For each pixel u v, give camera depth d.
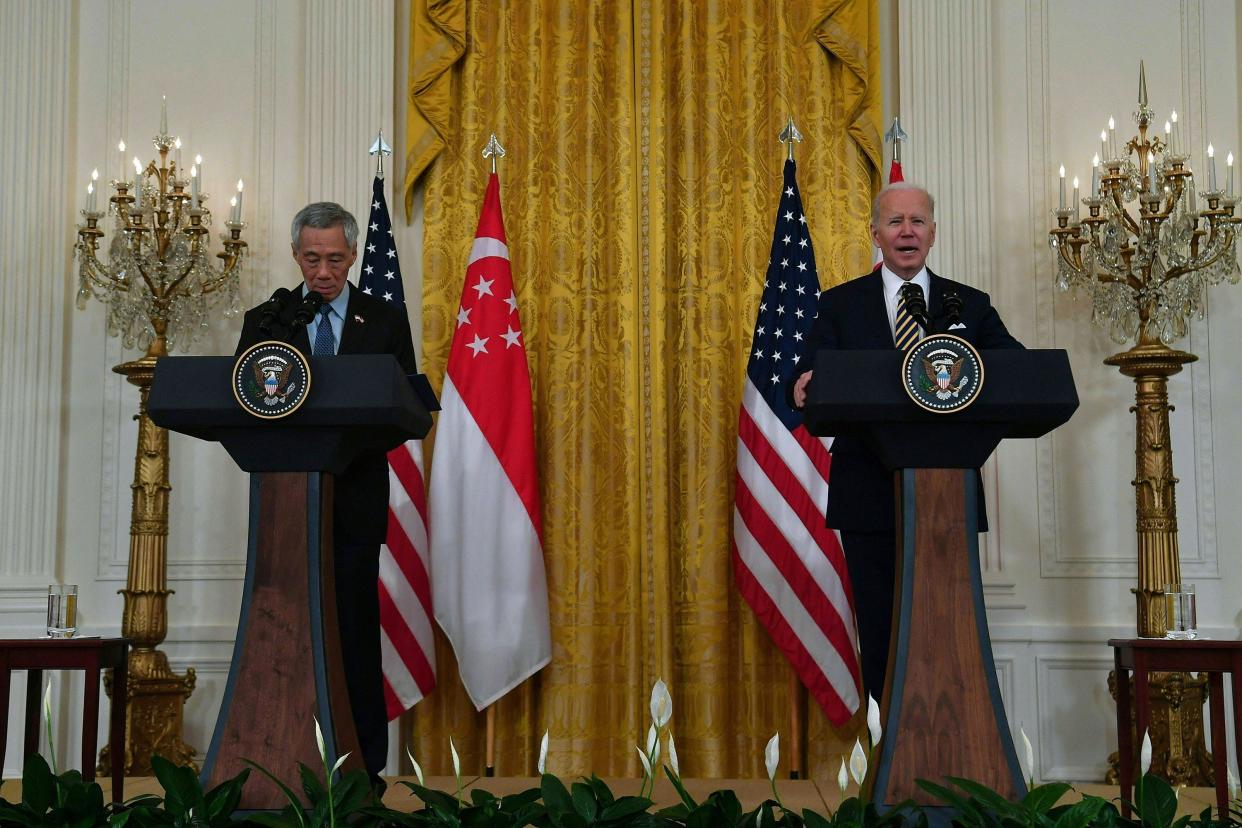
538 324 5.43
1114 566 5.30
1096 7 5.61
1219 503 5.32
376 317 3.49
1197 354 5.34
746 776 5.19
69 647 3.36
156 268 5.01
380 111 5.61
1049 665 5.27
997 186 5.54
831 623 4.95
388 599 4.95
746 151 5.48
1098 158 5.43
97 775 4.86
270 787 2.60
